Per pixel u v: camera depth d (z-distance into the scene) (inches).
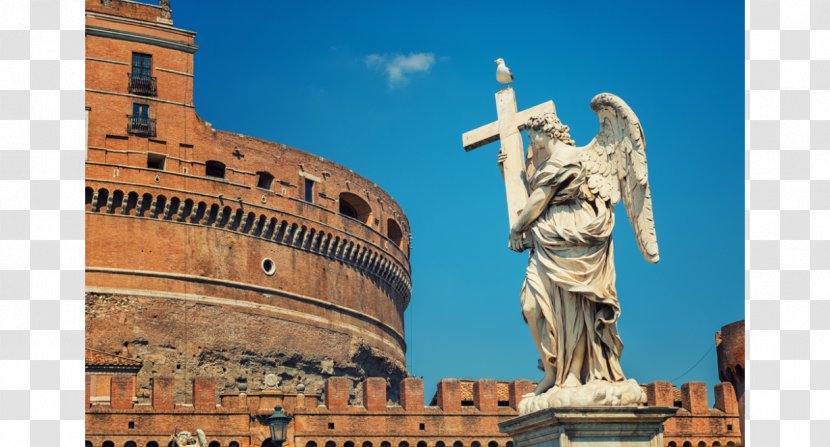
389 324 4389.8
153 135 3599.9
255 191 3786.9
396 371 4419.3
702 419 2760.8
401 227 4569.4
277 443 1371.8
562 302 545.0
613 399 524.4
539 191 548.1
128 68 3609.7
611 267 547.2
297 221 3892.7
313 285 3939.5
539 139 563.2
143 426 2628.0
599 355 541.3
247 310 3708.2
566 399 526.9
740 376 2733.8
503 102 600.1
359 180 4229.8
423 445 2797.7
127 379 2647.6
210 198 3656.5
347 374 4013.3
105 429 2591.0
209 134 3718.0
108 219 3499.0
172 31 3693.4
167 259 3560.5
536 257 556.4
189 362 3533.5
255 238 3786.9
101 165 3494.1
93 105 3533.5
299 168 3956.7
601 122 568.1
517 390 2851.9
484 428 2827.3
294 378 3809.1
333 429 2755.9
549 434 531.2
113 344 3415.4
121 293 3462.1
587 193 553.0
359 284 4175.7
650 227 547.8
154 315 3503.9
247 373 3666.3
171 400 2672.2
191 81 3710.6
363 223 4200.3
